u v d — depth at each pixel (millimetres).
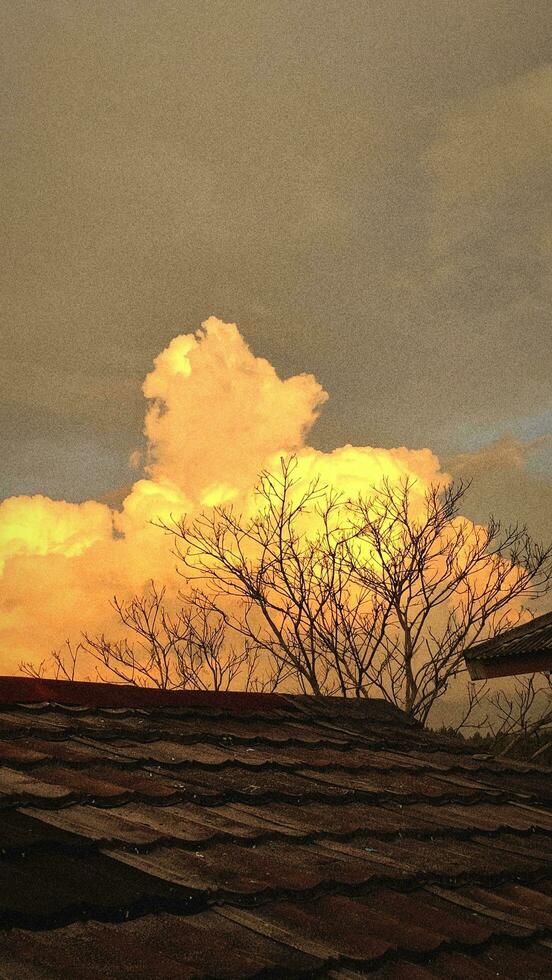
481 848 4316
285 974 2629
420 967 2896
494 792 5293
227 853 3463
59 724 4746
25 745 4352
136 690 5551
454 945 3109
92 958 2453
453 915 3432
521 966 3115
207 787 4211
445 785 5305
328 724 6188
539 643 5586
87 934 2588
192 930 2779
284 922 2996
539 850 4469
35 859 3031
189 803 3953
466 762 6008
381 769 5332
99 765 4227
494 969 3061
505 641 5863
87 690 5312
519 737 13234
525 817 5004
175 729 5207
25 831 3223
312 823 4070
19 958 2379
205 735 5156
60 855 3109
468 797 5121
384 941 2965
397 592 14430
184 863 3264
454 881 3746
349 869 3551
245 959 2641
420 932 3104
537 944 3344
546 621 5707
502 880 3932
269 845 3660
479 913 3482
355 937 2977
